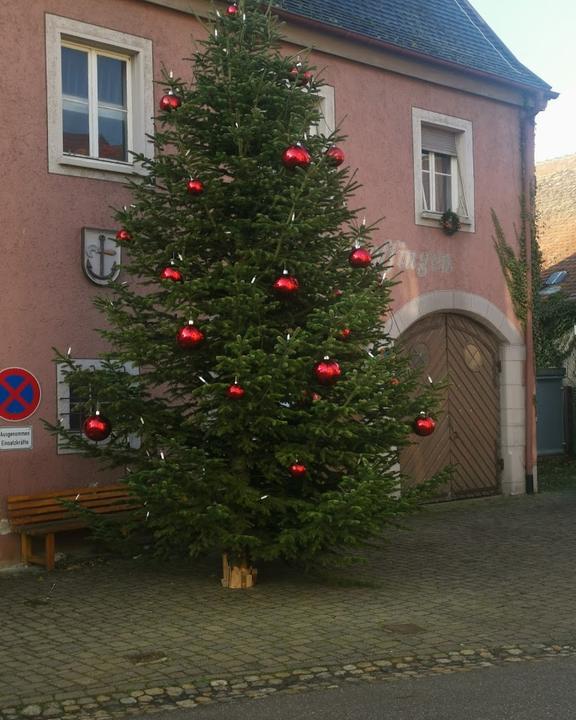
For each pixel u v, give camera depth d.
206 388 7.49
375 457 7.87
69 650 6.51
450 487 14.40
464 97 14.73
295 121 8.04
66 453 9.88
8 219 9.59
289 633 6.91
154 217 8.05
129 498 8.23
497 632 6.96
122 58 10.83
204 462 7.47
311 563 8.12
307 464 7.86
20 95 9.71
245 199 7.85
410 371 8.39
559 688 5.61
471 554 10.09
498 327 15.01
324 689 5.68
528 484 15.24
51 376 9.83
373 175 13.29
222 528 7.75
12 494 9.46
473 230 14.70
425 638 6.78
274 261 7.76
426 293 13.90
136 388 8.14
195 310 7.46
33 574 9.08
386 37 13.52
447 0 16.14
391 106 13.61
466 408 14.68
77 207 10.08
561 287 20.44
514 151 15.54
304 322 8.12
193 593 8.22
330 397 7.84
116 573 9.09
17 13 9.72
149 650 6.50
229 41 8.05
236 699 5.52
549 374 18.55
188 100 8.19
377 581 8.73
